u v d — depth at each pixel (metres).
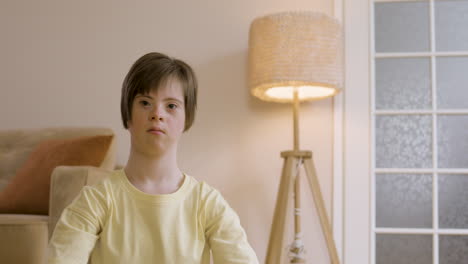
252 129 2.51
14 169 2.29
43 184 1.95
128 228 0.95
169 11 2.64
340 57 2.22
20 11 2.75
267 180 2.47
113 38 2.67
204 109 2.54
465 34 2.47
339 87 2.20
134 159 1.01
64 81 2.67
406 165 2.43
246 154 2.49
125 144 2.59
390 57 2.50
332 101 2.48
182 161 2.51
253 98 2.53
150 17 2.65
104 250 0.94
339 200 2.42
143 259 0.94
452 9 2.50
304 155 2.20
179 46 2.61
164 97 1.00
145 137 0.99
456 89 2.45
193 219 0.99
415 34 2.50
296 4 2.56
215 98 2.54
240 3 2.59
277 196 2.31
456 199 2.39
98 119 2.63
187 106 1.05
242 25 2.58
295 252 2.19
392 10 2.53
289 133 2.48
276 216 2.21
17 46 2.73
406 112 2.45
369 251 2.38
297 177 2.23
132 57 2.64
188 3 2.63
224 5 2.60
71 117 2.65
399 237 2.40
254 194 2.46
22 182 1.97
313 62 2.12
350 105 2.46
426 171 2.41
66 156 1.99
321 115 2.47
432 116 2.45
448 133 2.44
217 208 1.01
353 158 2.43
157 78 0.99
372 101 2.46
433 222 2.38
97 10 2.70
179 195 1.00
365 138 2.44
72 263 0.90
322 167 2.44
